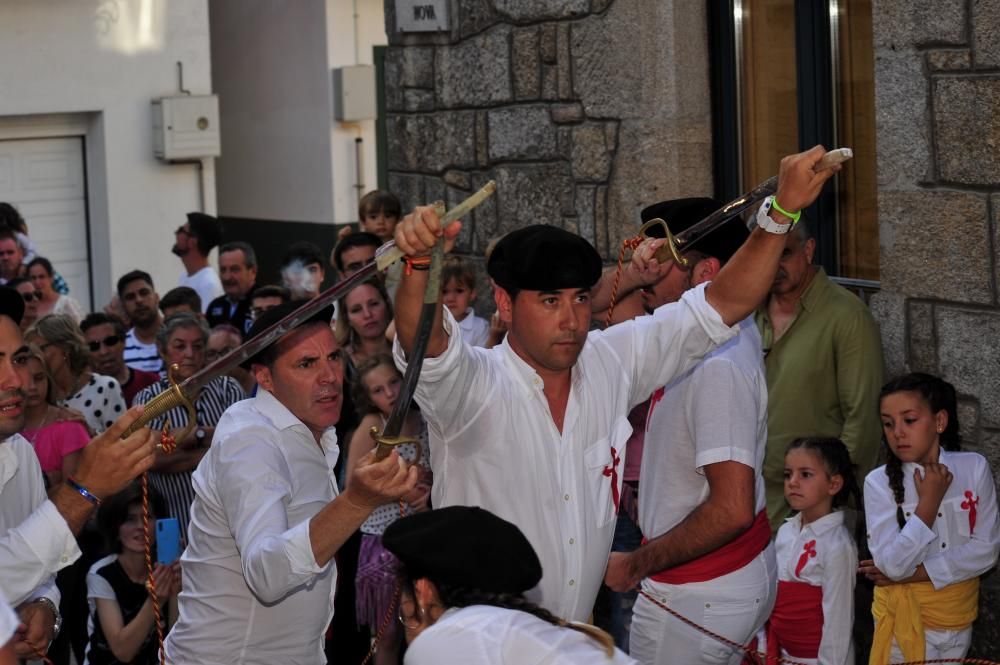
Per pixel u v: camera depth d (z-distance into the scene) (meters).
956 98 4.67
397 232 2.68
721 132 5.86
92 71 12.34
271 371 3.59
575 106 6.07
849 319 4.93
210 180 12.86
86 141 12.68
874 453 4.95
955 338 4.78
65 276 12.77
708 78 5.84
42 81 12.16
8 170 12.36
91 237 12.81
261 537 3.15
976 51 4.59
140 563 5.23
